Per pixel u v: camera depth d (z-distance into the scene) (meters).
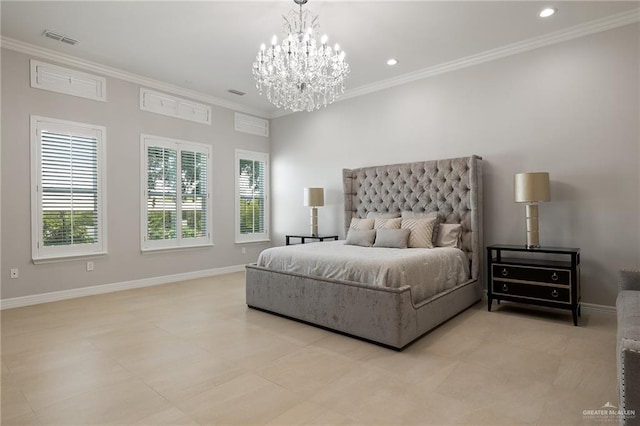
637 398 1.25
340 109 5.86
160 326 3.36
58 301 4.27
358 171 5.44
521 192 3.65
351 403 2.01
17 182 4.04
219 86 5.50
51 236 4.28
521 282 3.60
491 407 1.95
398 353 2.72
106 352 2.75
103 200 4.70
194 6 3.30
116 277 4.84
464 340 2.97
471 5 3.29
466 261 4.13
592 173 3.65
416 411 1.92
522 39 3.96
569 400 2.01
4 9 3.34
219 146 6.12
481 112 4.38
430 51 4.26
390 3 3.25
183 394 2.12
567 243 3.79
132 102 5.01
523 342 2.91
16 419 1.86
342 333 3.14
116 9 3.35
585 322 3.39
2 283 3.94
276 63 3.41
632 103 3.44
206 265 5.92
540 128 3.95
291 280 3.54
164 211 5.36
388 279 2.92
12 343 2.93
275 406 1.98
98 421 1.84
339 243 4.69
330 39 3.95
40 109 4.19
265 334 3.15
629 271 2.74
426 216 4.42
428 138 4.83
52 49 4.20
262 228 6.88
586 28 3.63
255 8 3.34
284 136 6.77
